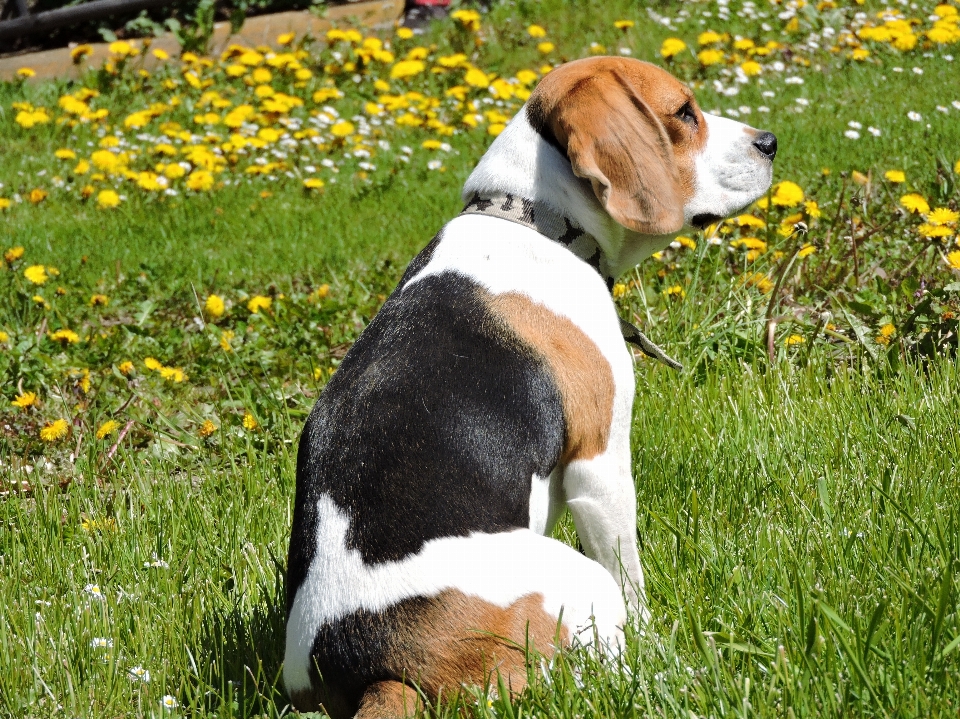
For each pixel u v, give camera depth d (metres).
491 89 12.52
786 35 14.02
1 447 6.17
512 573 3.22
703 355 6.17
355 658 3.15
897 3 14.85
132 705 3.84
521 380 3.52
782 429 5.26
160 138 11.86
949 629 3.52
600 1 15.80
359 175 10.83
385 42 15.32
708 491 4.84
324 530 3.30
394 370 3.47
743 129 4.32
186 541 5.03
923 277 6.53
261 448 6.08
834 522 4.31
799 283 6.77
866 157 9.42
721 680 3.32
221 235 9.62
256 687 3.54
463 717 3.09
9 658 4.00
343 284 8.09
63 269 8.80
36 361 6.84
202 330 7.39
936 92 11.48
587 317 3.76
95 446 6.04
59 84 14.20
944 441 4.89
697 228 4.30
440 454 3.31
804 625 3.56
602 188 3.77
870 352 5.93
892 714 3.15
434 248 3.90
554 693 3.16
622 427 3.76
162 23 16.45
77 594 4.51
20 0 16.17
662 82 4.13
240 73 13.56
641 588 3.80
